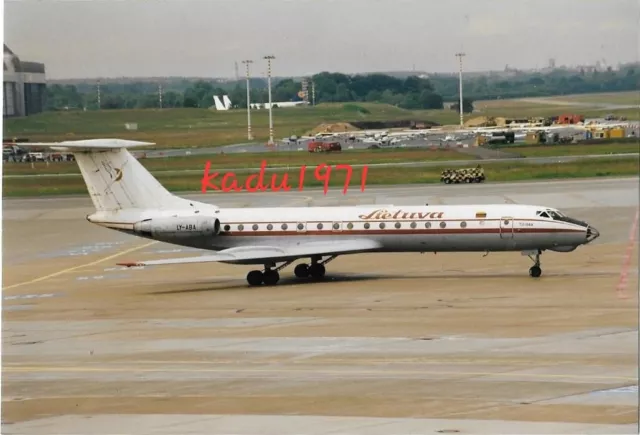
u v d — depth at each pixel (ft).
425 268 386.52
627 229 485.56
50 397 206.18
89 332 276.62
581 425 174.09
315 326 270.87
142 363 234.58
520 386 200.13
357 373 215.72
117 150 368.89
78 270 425.69
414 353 232.53
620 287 320.29
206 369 225.56
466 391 197.88
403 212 352.69
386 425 177.78
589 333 247.70
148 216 368.68
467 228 345.92
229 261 349.82
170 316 297.12
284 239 361.92
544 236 341.62
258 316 289.94
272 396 199.82
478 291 320.91
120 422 186.50
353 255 431.84
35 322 296.71
